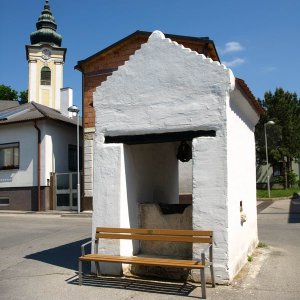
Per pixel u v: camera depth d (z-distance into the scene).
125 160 7.99
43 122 24.42
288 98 50.28
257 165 47.81
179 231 7.14
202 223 7.12
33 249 11.09
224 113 7.19
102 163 7.94
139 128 7.78
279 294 6.55
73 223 17.38
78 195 21.98
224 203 7.03
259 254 9.63
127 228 7.64
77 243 11.91
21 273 8.30
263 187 47.84
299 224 16.11
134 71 7.93
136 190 8.41
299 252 9.97
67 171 26.19
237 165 7.94
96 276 7.74
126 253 7.81
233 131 7.66
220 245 7.00
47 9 51.09
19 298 6.61
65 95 35.59
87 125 22.86
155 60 7.79
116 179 7.82
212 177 7.13
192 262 6.73
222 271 6.97
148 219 8.39
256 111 9.70
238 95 7.88
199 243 7.13
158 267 7.53
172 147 10.84
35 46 45.56
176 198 11.13
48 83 45.88
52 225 16.66
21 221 18.42
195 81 7.43
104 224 7.81
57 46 47.88
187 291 6.73
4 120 25.19
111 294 6.68
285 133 46.84
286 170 47.75
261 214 21.00
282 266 8.42
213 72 7.31
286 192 37.91
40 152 24.39
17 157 25.06
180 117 7.50
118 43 22.06
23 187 24.64
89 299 6.46
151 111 7.73
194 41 20.38
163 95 7.66
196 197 7.19
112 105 8.04
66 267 8.67
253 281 7.26
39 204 23.97
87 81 22.95
